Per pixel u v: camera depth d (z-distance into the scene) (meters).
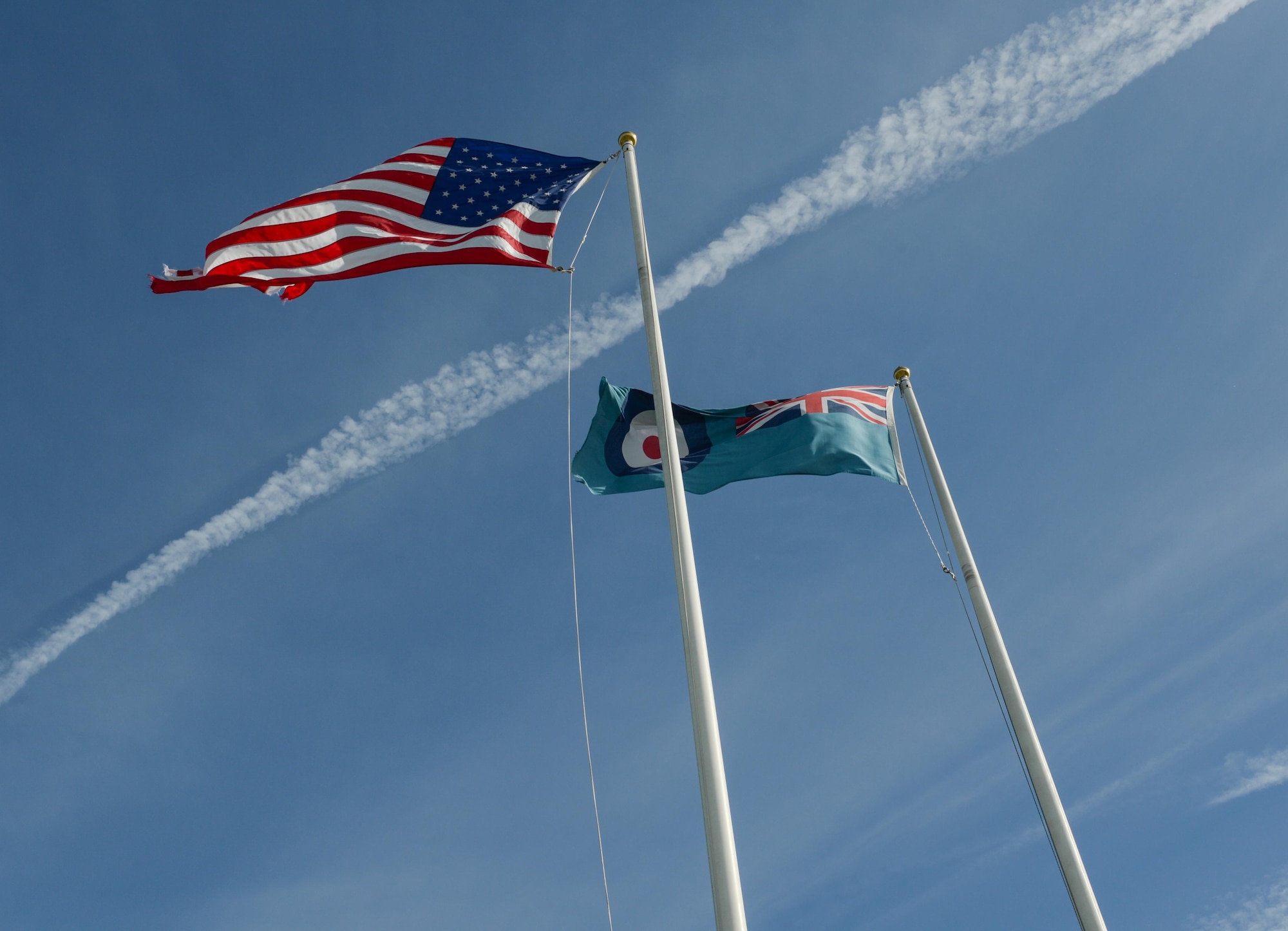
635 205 14.09
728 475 17.36
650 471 17.36
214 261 14.62
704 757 8.86
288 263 14.78
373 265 14.84
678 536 10.38
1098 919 12.53
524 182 15.59
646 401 17.95
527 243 15.02
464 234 15.02
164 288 14.66
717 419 17.89
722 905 8.01
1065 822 13.43
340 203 15.27
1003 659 15.23
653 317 12.45
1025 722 14.48
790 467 17.36
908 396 18.81
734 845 8.37
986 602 16.03
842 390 18.34
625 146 15.16
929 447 18.08
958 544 16.91
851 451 17.58
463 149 15.95
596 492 17.05
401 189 15.46
